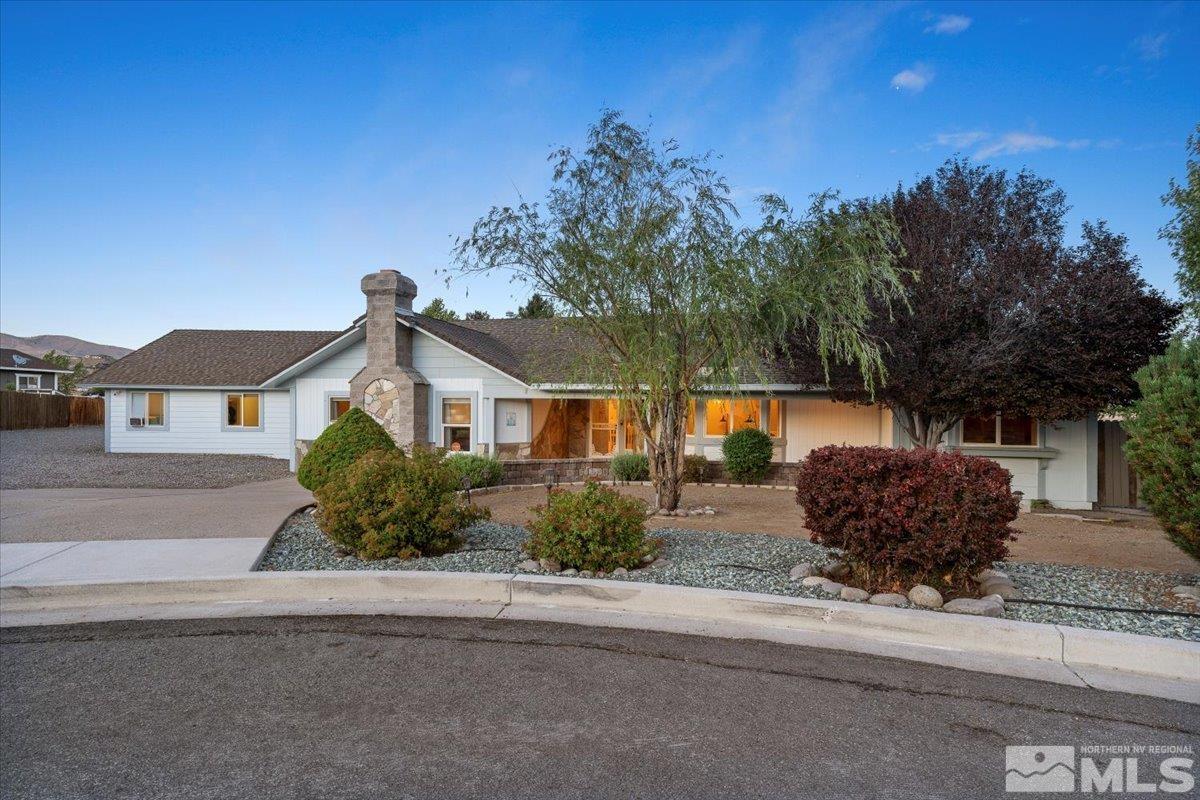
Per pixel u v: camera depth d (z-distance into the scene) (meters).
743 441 15.20
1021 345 11.04
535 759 3.35
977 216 11.77
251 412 21.41
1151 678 4.34
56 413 34.72
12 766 3.29
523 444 17.66
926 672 4.40
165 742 3.52
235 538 7.88
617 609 5.67
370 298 16.75
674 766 3.28
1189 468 5.55
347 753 3.41
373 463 7.47
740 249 9.03
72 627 5.30
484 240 9.50
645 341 9.68
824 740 3.53
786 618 5.29
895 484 5.66
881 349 11.35
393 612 5.62
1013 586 5.91
